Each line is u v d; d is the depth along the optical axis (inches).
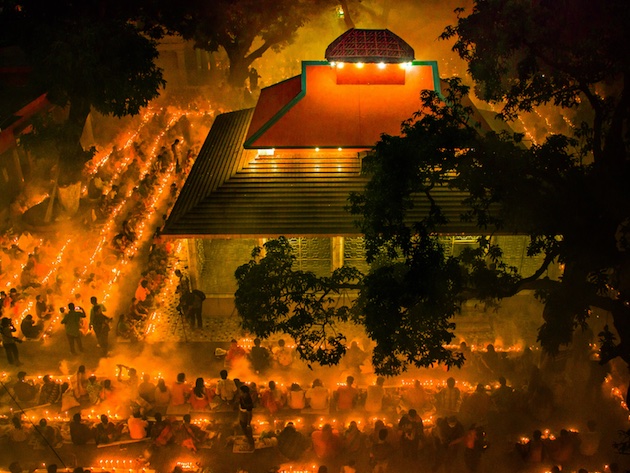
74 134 1307.8
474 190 748.0
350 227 1011.9
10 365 986.7
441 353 741.3
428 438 800.9
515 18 721.6
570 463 808.3
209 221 1027.9
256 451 825.5
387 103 1090.1
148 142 1615.4
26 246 1206.9
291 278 774.5
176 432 824.3
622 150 762.8
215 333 1069.1
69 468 800.3
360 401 892.6
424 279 705.6
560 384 884.0
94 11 1344.7
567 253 758.5
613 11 682.2
